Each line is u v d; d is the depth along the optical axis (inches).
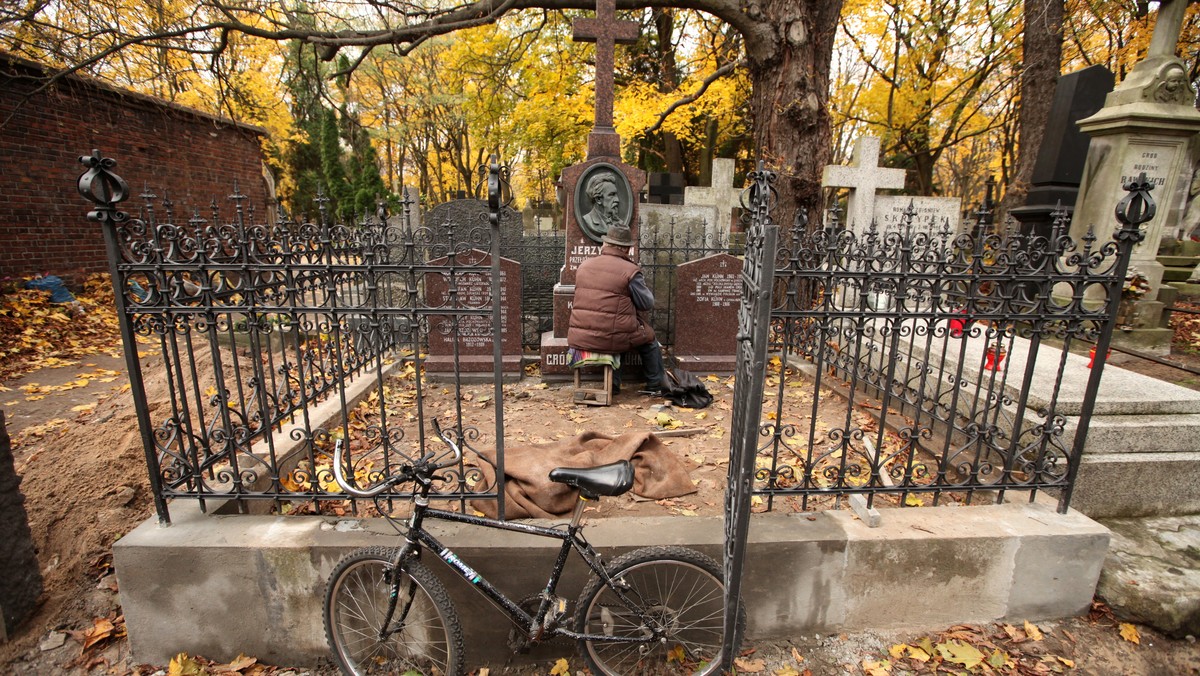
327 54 315.3
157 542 97.0
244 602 100.3
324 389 179.3
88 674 99.5
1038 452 114.2
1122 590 105.3
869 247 141.9
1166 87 240.7
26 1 256.4
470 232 243.4
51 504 126.6
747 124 653.9
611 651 99.7
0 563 101.3
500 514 104.0
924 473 116.3
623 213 221.1
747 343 85.2
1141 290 250.8
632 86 534.6
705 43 575.2
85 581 114.7
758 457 150.1
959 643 103.7
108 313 337.1
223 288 107.5
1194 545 114.4
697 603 100.4
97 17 274.7
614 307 185.9
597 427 173.3
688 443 160.1
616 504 123.7
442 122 967.6
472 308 99.3
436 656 102.7
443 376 222.2
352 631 101.2
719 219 385.1
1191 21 500.1
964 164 1062.4
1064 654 101.9
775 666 100.7
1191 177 358.6
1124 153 248.4
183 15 294.7
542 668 102.0
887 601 106.1
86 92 355.6
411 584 90.9
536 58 516.7
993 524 106.7
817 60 277.6
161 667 102.0
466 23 294.2
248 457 128.7
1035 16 410.9
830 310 110.4
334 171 944.3
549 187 1095.0
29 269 332.8
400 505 117.0
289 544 98.0
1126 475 121.0
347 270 103.7
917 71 639.8
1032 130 440.1
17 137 326.6
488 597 90.9
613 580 88.4
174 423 103.3
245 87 396.2
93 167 90.0
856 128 800.9
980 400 149.6
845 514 109.7
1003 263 112.3
